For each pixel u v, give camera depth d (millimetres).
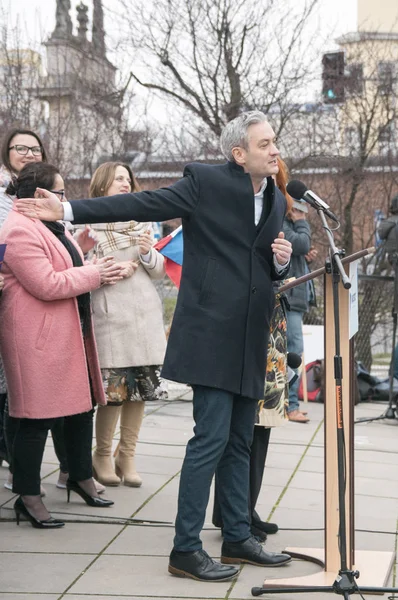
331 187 12984
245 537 4293
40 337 4652
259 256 4160
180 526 4090
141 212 3984
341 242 12859
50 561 4281
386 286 10836
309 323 11078
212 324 4055
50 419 4785
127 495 5449
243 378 4086
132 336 5469
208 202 4090
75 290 4680
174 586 3977
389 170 13031
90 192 5652
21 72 14180
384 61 13641
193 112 13578
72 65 14133
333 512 4059
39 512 4797
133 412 5652
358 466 6523
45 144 13422
